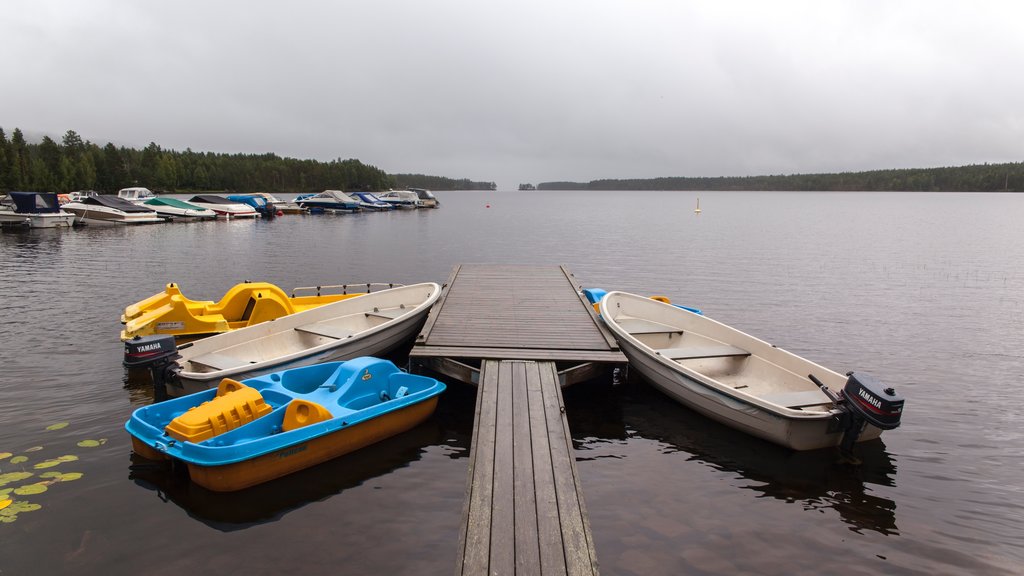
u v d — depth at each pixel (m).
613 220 65.62
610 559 5.27
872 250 32.62
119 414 8.27
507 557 4.51
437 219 64.12
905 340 13.64
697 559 5.32
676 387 8.94
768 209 100.31
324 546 5.42
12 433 7.59
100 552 5.23
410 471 6.91
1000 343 13.38
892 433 8.34
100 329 13.00
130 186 87.81
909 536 5.82
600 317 11.27
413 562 5.21
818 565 5.31
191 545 5.38
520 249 33.16
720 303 17.84
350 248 32.44
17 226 38.88
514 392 7.74
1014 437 8.27
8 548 5.24
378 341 10.37
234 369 8.28
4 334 12.51
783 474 7.04
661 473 7.01
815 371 8.61
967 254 30.81
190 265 24.28
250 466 6.19
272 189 123.75
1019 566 5.35
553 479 5.63
